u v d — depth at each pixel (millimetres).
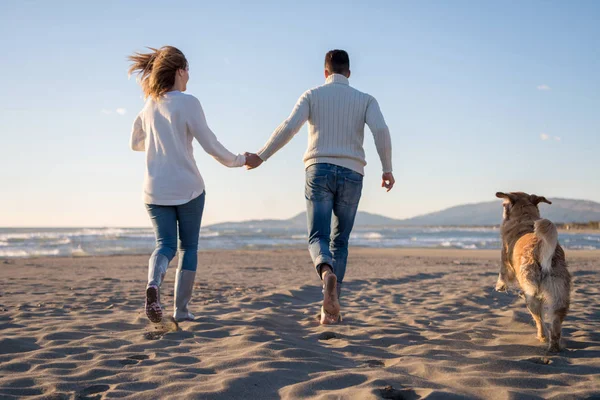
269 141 3852
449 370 2609
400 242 34594
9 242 28891
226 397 2215
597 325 4074
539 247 3256
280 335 3510
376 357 2994
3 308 4941
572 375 2527
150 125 3672
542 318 3387
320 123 3867
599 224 86750
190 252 3959
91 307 5102
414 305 5559
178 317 4027
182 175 3623
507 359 2842
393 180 3916
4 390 2328
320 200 3838
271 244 29328
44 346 3260
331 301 3670
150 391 2279
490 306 5434
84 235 43781
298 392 2246
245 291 6621
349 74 4082
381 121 3834
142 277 8977
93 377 2539
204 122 3635
